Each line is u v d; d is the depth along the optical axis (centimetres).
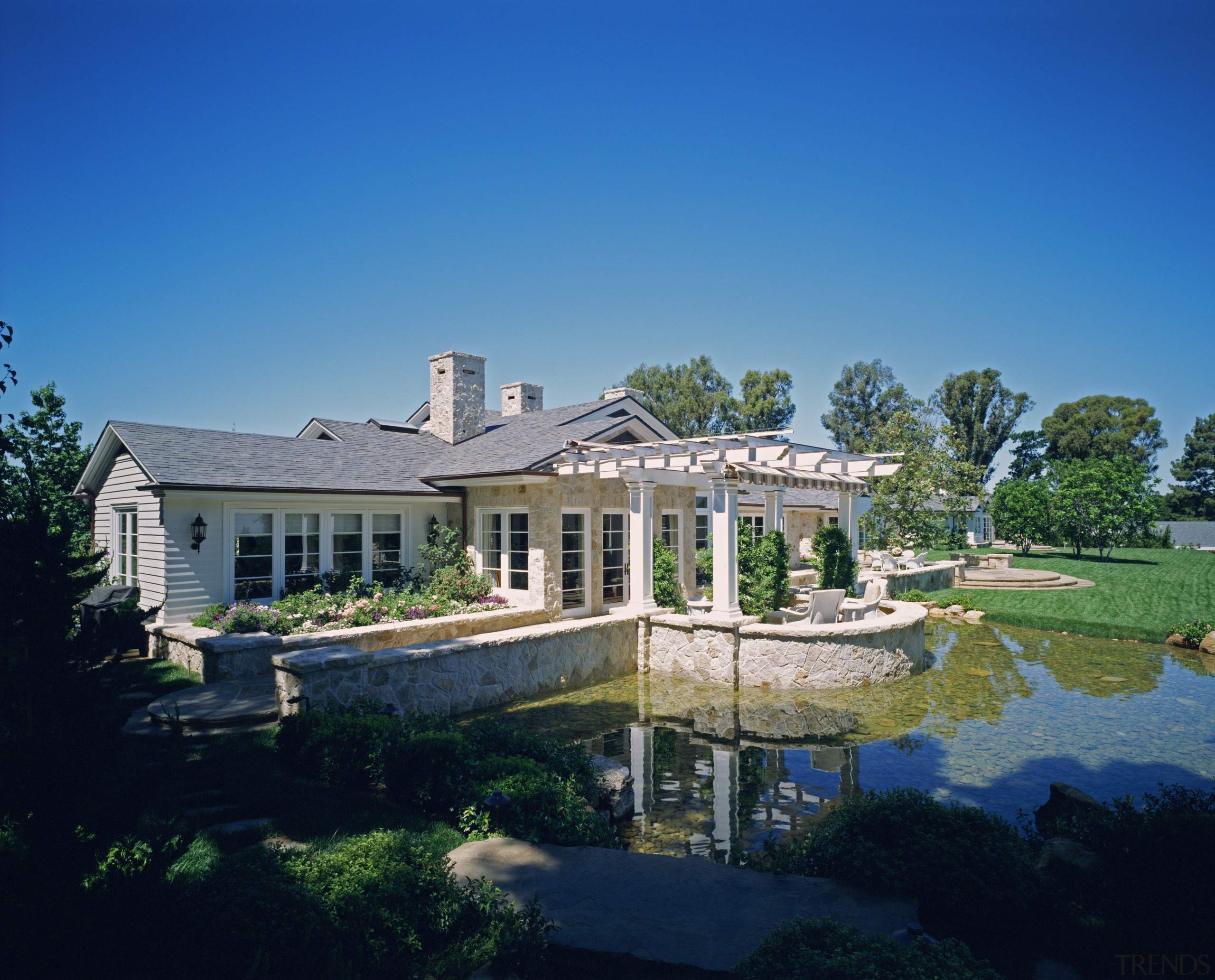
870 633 1342
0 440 552
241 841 564
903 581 2556
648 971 408
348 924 395
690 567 1945
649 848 671
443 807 652
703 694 1302
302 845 558
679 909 475
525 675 1270
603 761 798
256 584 1401
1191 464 7069
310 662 915
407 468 1736
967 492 3297
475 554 1681
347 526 1543
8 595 376
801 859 555
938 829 517
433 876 445
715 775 878
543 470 1484
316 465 1571
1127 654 1612
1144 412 6844
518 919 431
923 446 3278
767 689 1332
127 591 1297
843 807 593
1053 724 1081
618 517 1761
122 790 387
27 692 374
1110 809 621
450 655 1137
